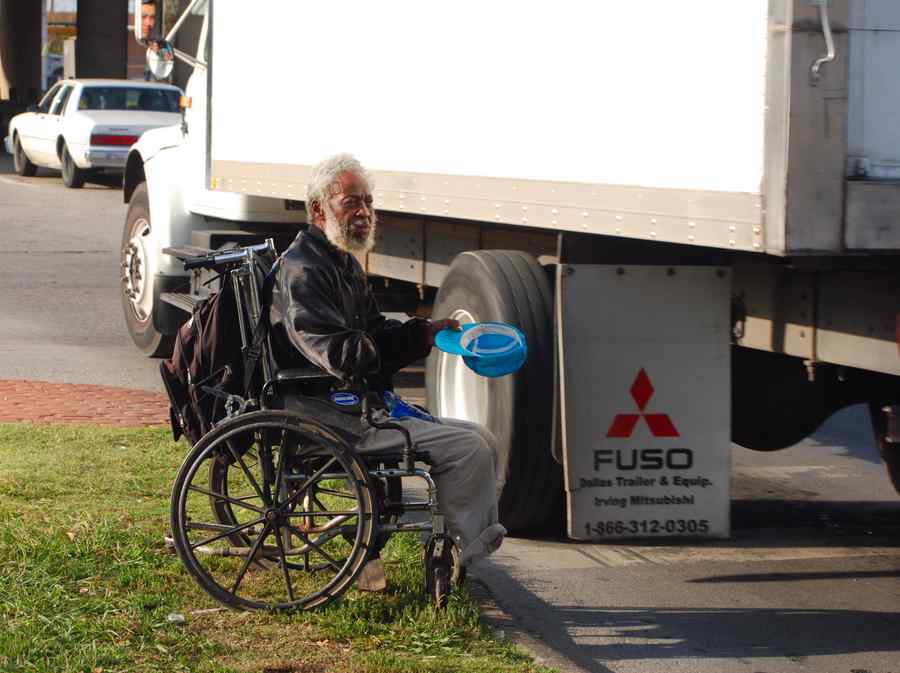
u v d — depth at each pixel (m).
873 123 5.55
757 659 6.14
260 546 6.26
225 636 5.94
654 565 7.68
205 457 6.16
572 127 6.95
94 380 12.88
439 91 8.24
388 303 12.71
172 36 13.01
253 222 12.84
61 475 8.77
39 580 6.48
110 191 33.19
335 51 9.62
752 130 5.63
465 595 6.50
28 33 59.31
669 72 6.17
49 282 19.91
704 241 5.96
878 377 7.92
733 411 8.27
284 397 6.30
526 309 7.78
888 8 5.51
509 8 7.48
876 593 7.23
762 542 8.30
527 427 7.75
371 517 6.17
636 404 7.23
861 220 5.52
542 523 8.08
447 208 8.19
